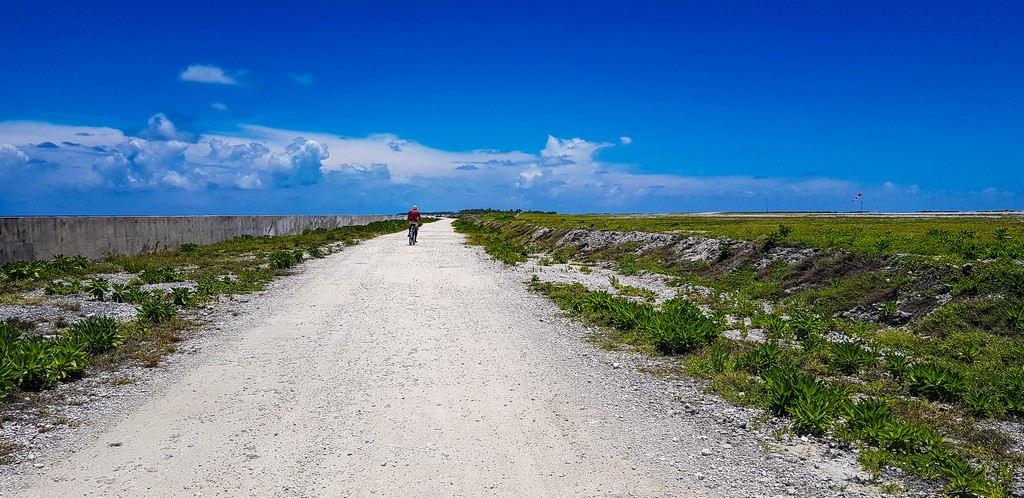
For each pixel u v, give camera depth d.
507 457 5.64
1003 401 7.36
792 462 5.63
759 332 11.89
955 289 11.87
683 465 5.54
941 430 6.57
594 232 32.81
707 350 9.48
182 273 18.25
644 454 5.77
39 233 19.89
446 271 20.98
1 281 16.20
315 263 23.33
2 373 6.87
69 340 8.61
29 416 6.46
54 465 5.32
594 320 12.20
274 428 6.25
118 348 9.14
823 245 17.41
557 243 35.12
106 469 5.26
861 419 6.29
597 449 5.87
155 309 11.24
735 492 5.03
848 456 5.78
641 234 27.88
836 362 9.12
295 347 9.77
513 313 13.09
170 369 8.40
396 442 5.94
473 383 7.92
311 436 6.05
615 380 8.20
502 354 9.48
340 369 8.49
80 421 6.36
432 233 52.78
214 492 4.88
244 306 13.59
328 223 59.12
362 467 5.36
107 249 23.50
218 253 26.64
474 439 6.05
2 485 4.93
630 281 19.33
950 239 17.53
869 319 12.65
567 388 7.81
